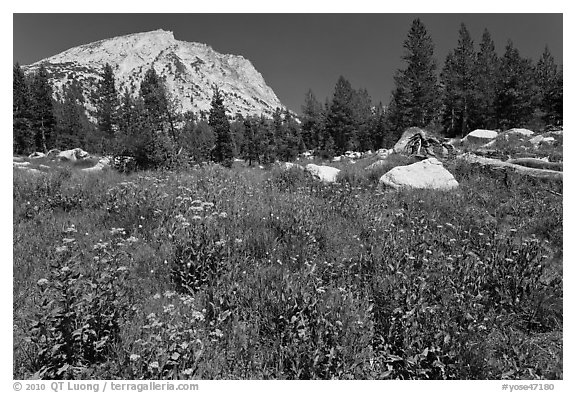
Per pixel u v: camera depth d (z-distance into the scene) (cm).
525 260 498
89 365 320
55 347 292
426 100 3862
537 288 454
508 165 1044
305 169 1194
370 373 342
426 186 970
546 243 623
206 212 608
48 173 1049
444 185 979
